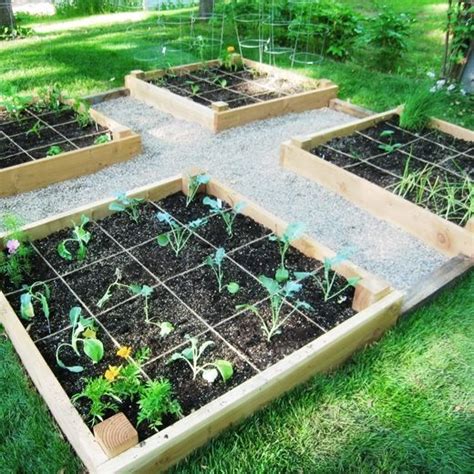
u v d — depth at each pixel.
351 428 2.07
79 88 5.43
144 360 2.22
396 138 4.24
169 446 1.81
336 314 2.50
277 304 2.41
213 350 2.29
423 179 3.53
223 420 1.96
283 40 7.14
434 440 2.04
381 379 2.27
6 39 7.11
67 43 6.91
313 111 5.18
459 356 2.39
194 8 9.41
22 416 2.09
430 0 9.56
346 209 3.58
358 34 6.58
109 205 3.11
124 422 1.79
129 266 2.76
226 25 7.73
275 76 5.71
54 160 3.75
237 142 4.47
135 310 2.49
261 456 1.94
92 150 3.90
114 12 9.25
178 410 1.97
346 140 4.21
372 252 3.17
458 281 2.85
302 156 3.89
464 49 5.53
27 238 2.86
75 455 1.95
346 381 2.25
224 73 5.80
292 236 2.66
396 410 2.15
